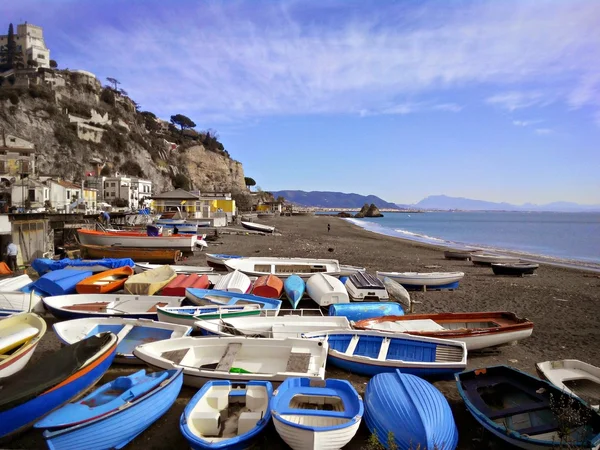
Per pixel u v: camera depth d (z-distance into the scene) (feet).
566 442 19.17
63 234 93.61
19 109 233.76
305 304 50.60
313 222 299.58
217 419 20.42
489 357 35.86
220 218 183.21
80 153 248.32
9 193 120.78
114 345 26.22
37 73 290.15
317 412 20.33
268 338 30.50
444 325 38.47
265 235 150.30
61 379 22.17
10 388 21.57
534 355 36.68
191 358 28.37
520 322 37.22
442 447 19.63
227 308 38.45
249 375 24.80
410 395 21.88
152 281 48.73
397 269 83.46
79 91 300.20
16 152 171.73
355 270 62.85
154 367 26.73
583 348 38.78
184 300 45.27
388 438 19.47
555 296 62.23
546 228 326.03
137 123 358.43
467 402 22.79
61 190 142.61
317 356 28.17
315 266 63.05
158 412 22.34
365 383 29.19
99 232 89.97
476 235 234.99
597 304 57.36
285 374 24.73
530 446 19.48
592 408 21.31
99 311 38.75
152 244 88.69
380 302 43.34
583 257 131.23
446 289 64.75
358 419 19.90
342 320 36.40
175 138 417.08
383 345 31.22
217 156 429.38
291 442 19.27
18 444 21.29
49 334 38.50
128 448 21.35
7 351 27.43
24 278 48.88
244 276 52.26
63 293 45.91
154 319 37.73
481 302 56.49
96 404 21.39
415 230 278.26
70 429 18.31
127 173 278.26
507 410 22.25
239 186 453.99
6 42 364.17
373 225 325.21
